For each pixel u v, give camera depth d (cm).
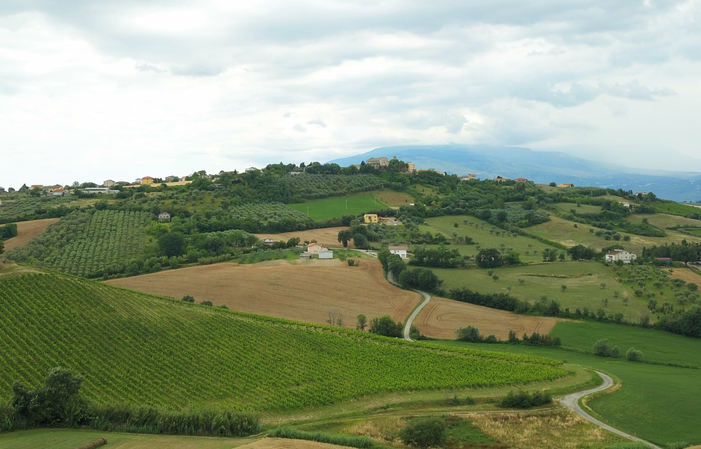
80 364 7812
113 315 9269
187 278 14750
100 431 6131
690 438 6425
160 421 6219
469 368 9062
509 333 11744
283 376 8288
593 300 13675
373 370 8769
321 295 14112
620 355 10681
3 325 8306
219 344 9150
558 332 11981
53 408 6222
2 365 7438
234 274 15212
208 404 7250
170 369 8150
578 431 6612
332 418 6994
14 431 5966
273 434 6144
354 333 10869
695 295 13275
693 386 8375
